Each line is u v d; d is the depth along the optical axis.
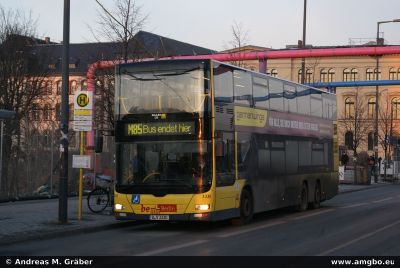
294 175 19.55
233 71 15.61
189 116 14.35
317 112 22.27
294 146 19.67
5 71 32.88
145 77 14.87
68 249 11.57
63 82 15.34
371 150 78.75
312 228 15.20
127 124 14.89
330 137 23.69
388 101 81.94
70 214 17.44
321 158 22.44
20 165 23.06
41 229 13.88
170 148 14.44
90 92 15.88
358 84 33.09
